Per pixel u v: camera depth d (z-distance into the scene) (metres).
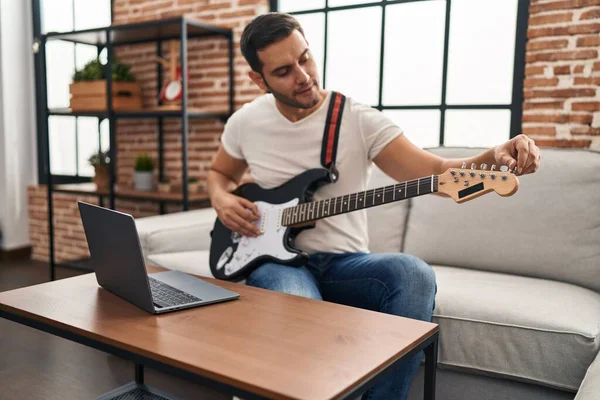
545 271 2.10
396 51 3.06
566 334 1.58
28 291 1.55
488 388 1.73
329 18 3.29
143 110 3.46
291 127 1.88
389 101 3.11
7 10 4.34
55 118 4.56
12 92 4.41
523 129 2.62
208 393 2.18
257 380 0.96
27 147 4.56
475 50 2.82
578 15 2.44
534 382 1.65
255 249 1.82
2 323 2.98
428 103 2.98
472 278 2.07
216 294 1.47
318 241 1.82
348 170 1.83
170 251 2.55
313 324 1.26
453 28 2.87
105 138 4.28
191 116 3.33
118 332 1.20
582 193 2.10
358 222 1.89
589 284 2.03
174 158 3.88
